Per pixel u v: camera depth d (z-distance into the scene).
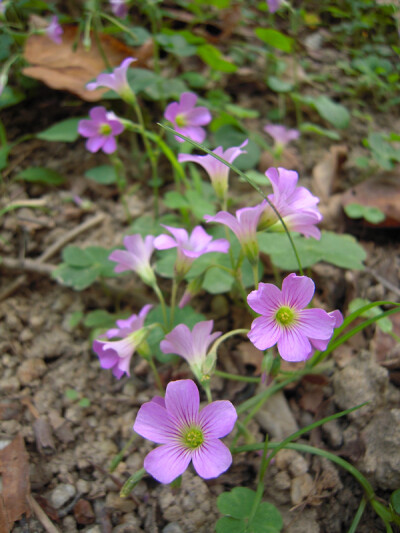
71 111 0.22
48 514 0.12
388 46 0.29
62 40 0.21
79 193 0.20
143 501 0.12
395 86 0.25
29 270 0.17
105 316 0.16
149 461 0.10
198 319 0.14
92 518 0.12
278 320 0.11
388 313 0.12
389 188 0.19
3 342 0.16
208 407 0.10
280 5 0.22
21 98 0.21
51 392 0.15
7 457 0.13
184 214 0.17
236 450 0.12
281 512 0.12
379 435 0.13
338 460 0.12
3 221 0.18
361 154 0.22
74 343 0.16
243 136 0.20
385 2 0.30
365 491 0.12
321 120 0.23
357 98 0.25
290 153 0.21
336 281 0.17
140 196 0.20
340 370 0.15
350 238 0.18
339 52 0.28
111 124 0.17
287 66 0.26
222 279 0.15
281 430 0.14
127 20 0.24
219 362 0.15
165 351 0.12
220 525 0.11
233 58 0.25
